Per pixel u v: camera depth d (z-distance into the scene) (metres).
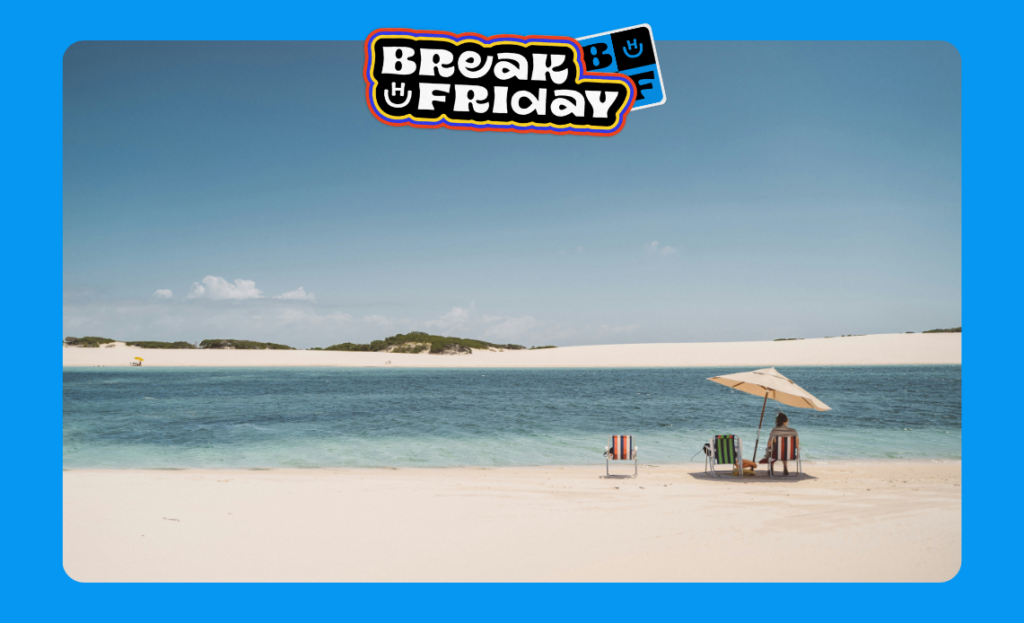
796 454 7.64
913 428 12.92
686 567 4.37
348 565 4.42
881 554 4.64
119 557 4.58
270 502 6.19
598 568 4.34
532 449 10.62
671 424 14.08
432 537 5.04
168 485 7.02
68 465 9.16
